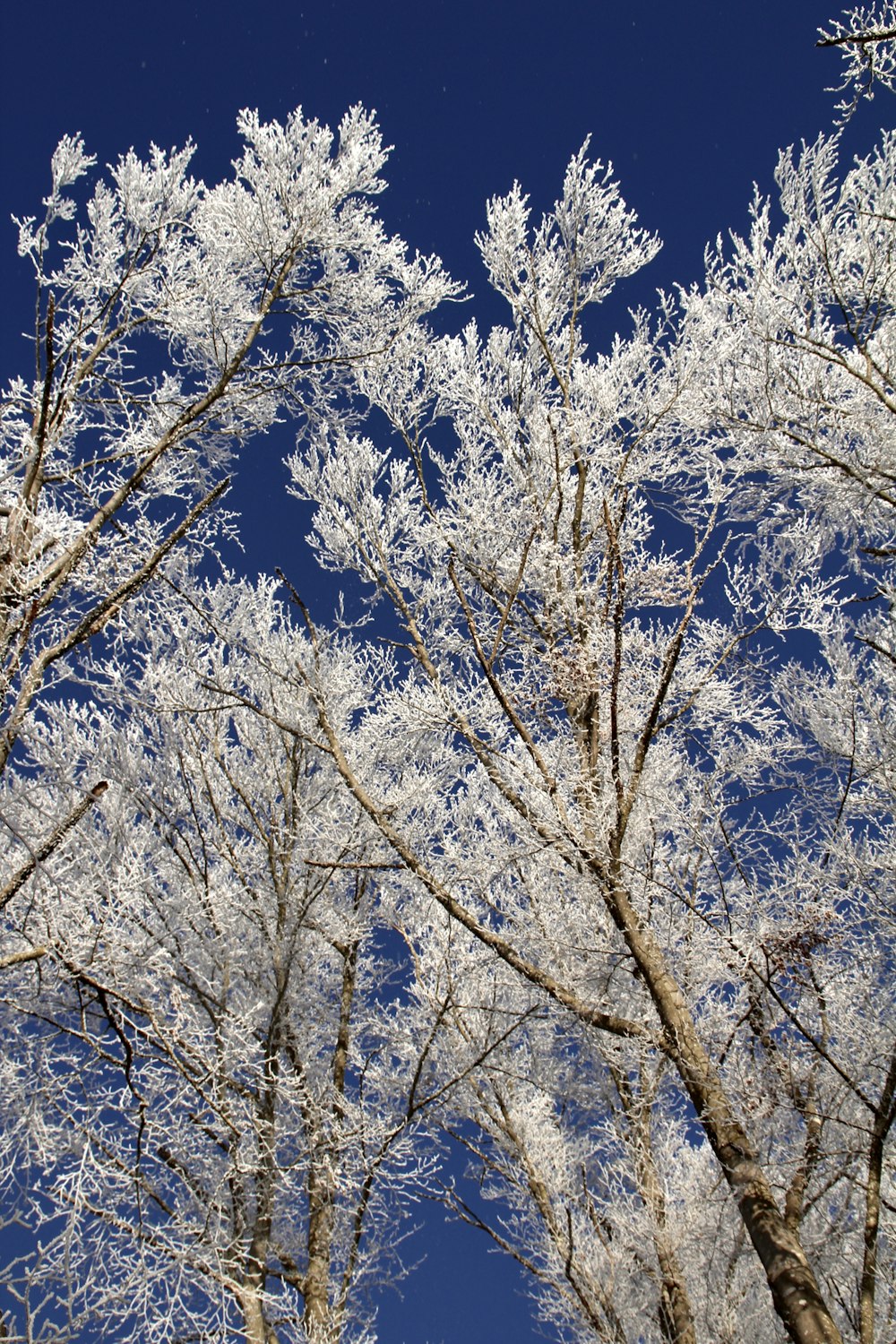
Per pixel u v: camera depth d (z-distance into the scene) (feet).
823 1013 14.96
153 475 17.44
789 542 17.17
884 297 15.34
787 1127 14.48
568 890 18.20
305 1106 16.96
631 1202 17.62
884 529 16.72
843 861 15.79
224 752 23.03
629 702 16.51
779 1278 11.53
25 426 16.49
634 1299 18.15
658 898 16.01
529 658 18.47
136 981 13.35
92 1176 12.67
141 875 15.65
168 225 17.95
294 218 18.07
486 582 19.03
